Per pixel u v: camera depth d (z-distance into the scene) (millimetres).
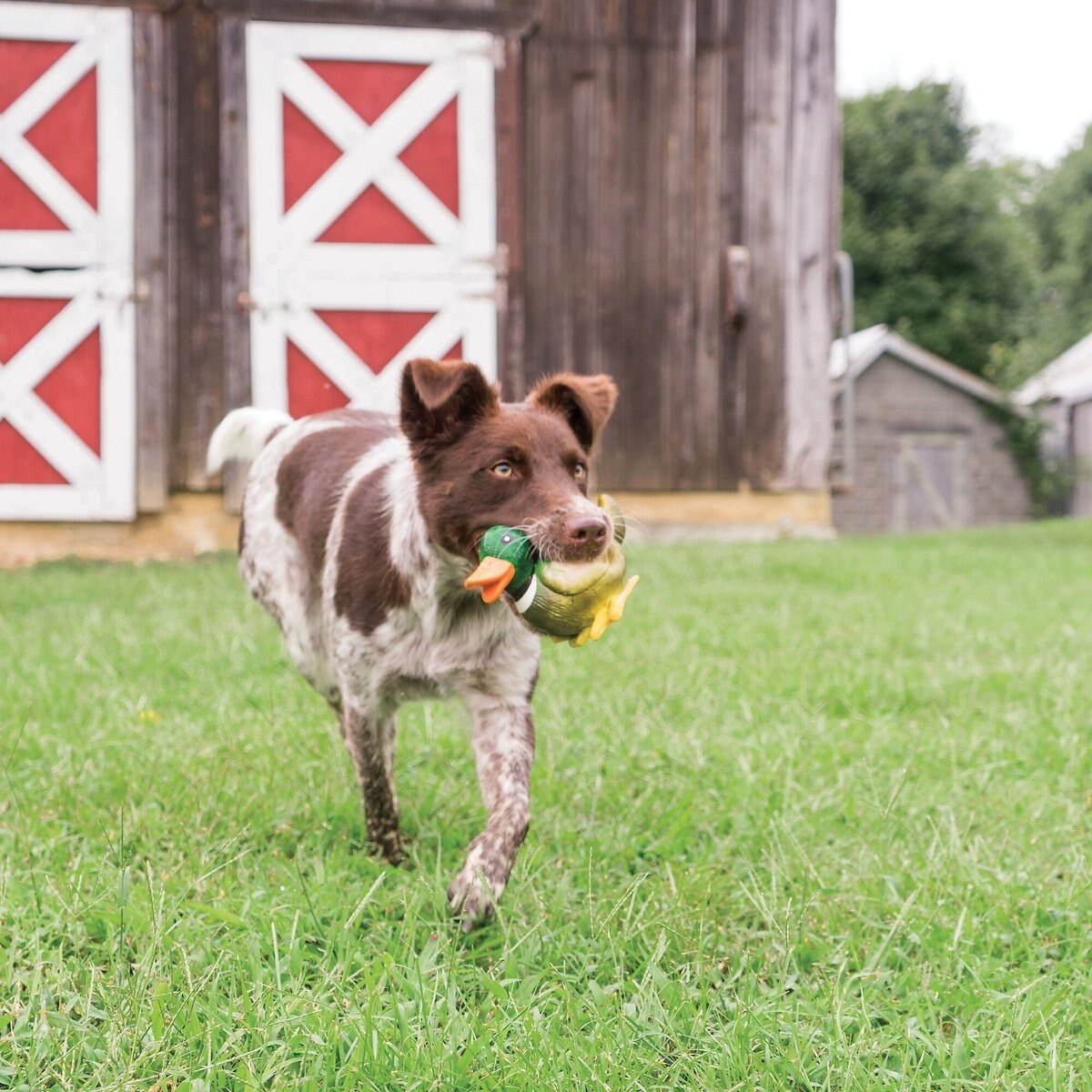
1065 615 6770
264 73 9578
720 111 10312
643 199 10234
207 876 2727
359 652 3049
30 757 3754
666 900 2664
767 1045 2082
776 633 5977
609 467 10305
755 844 3109
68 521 9602
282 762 3652
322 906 2621
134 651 5320
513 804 2711
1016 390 30672
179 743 3861
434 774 3793
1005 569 9367
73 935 2465
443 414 2865
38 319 9445
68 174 9453
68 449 9492
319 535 3395
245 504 4039
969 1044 2129
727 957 2523
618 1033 2084
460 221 9859
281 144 9641
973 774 3721
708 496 10570
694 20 10211
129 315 9500
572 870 2914
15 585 7484
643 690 4723
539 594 2570
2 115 9359
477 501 2766
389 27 9711
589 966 2422
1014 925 2660
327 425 3924
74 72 9422
